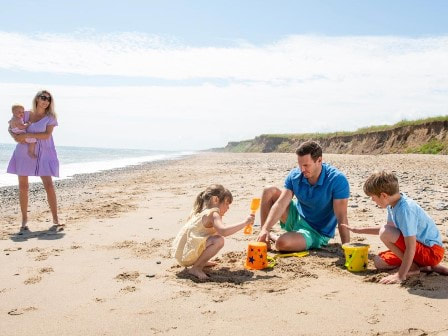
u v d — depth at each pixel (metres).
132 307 3.10
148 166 25.69
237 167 21.03
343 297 3.25
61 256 4.54
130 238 5.36
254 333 2.64
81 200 9.27
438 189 9.52
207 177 14.77
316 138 50.69
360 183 10.87
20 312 3.04
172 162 31.86
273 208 4.72
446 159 19.98
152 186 12.23
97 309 3.07
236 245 5.01
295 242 4.58
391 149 32.47
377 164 19.83
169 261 4.34
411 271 3.78
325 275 3.83
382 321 2.79
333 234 4.86
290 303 3.13
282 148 60.50
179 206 7.95
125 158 44.66
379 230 3.98
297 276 3.80
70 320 2.89
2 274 3.93
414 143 30.38
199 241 3.84
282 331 2.66
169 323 2.81
